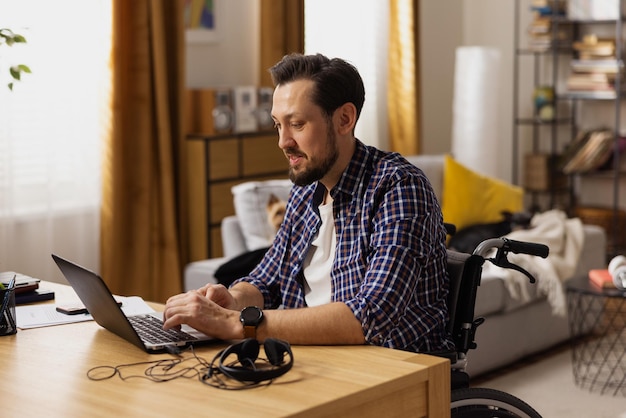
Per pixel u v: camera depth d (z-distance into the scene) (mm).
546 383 4066
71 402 1560
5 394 1611
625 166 6805
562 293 4363
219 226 5121
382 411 1645
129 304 2318
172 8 4953
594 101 7035
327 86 2002
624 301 5465
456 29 7367
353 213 2090
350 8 6098
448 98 7320
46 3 4402
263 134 5375
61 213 4586
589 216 6723
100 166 4684
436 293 2078
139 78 4781
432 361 1764
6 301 2041
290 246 2256
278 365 1714
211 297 2115
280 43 5625
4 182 4289
